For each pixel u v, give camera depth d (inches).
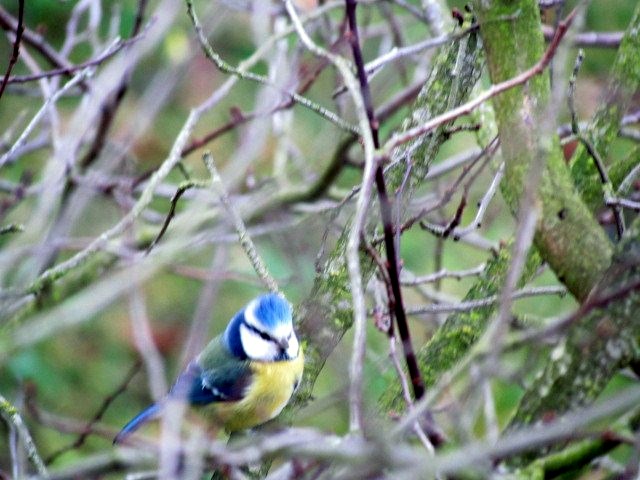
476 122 373.4
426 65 494.6
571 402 235.9
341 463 206.2
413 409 203.5
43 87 444.5
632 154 318.7
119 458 186.2
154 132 572.7
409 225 314.7
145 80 580.4
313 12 440.5
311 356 331.3
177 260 455.8
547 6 356.5
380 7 496.1
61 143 442.9
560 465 221.6
